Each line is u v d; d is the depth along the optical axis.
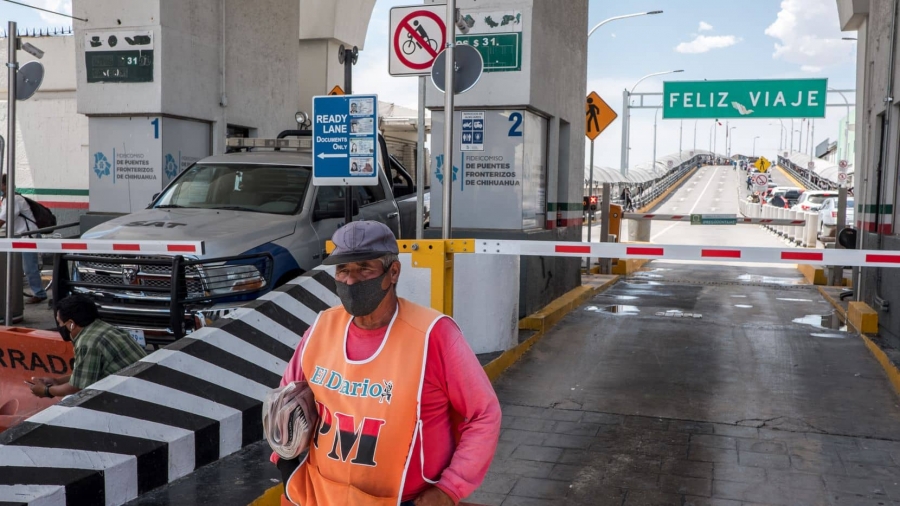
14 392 6.83
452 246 6.64
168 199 9.04
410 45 7.26
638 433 5.88
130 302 7.14
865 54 11.27
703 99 25.77
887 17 9.48
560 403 6.61
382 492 2.50
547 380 7.31
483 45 8.88
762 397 6.80
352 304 2.48
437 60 7.07
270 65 13.93
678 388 7.06
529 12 8.73
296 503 2.66
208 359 5.45
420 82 7.30
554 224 10.44
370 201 9.95
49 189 16.61
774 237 28.84
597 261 16.62
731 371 7.66
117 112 10.85
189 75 11.35
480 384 2.54
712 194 81.69
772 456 5.42
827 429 5.98
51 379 5.82
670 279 15.54
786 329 9.78
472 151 9.06
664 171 87.94
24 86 8.88
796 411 6.42
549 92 9.74
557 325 9.70
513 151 8.95
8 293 8.62
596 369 7.70
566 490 4.84
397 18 7.27
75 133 16.36
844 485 4.93
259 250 7.58
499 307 7.81
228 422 5.05
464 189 9.13
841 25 12.38
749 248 5.59
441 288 6.66
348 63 11.68
